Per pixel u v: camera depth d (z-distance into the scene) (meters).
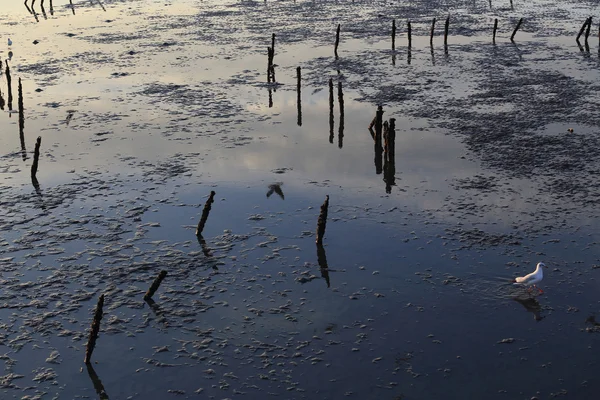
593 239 19.23
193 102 34.53
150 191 23.36
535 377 13.90
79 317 16.22
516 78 37.34
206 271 18.22
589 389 13.49
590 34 49.88
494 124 29.48
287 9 68.12
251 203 22.36
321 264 18.50
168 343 15.22
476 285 17.27
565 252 18.62
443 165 25.22
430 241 19.55
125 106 33.97
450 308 16.34
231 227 20.69
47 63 44.56
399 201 22.28
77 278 17.88
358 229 20.45
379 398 13.41
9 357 14.73
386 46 48.03
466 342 15.07
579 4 65.81
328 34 53.59
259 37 52.81
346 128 30.38
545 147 26.36
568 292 16.81
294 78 39.66
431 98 34.19
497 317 15.95
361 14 63.69
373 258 18.75
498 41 48.56
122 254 19.09
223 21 61.28
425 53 45.22
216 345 15.13
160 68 42.44
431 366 14.32
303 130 30.20
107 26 59.72
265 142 28.55
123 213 21.67
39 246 19.58
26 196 23.05
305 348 14.99
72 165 25.92
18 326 15.80
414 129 29.48
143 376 14.17
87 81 39.44
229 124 30.98
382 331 15.55
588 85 35.19
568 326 15.50
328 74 40.19
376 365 14.40
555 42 47.34
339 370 14.27
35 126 30.95
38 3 75.75
